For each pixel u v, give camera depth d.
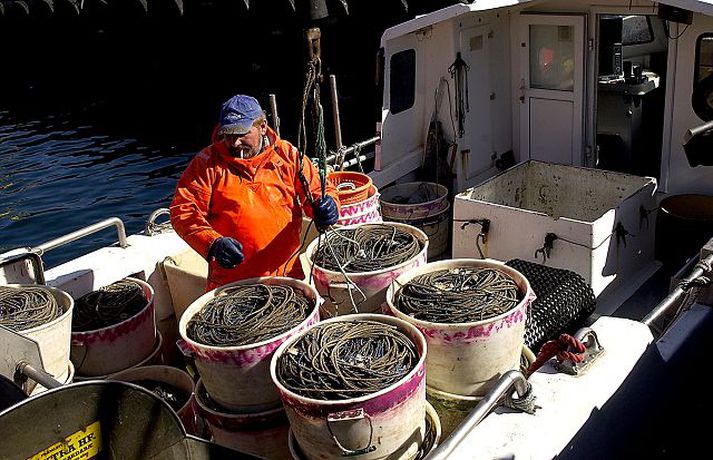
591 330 3.48
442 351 3.34
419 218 6.05
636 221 5.26
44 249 4.94
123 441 2.86
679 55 5.56
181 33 19.02
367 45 16.19
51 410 2.65
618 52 7.13
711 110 5.51
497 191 5.83
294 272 4.46
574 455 3.21
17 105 21.41
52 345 4.11
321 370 3.04
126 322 4.73
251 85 19.14
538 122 6.59
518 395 3.13
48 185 15.41
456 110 6.29
